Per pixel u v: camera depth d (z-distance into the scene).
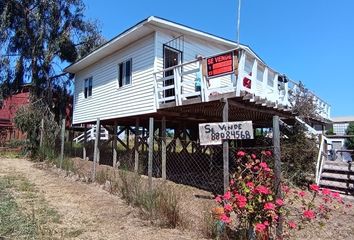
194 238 5.64
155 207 6.67
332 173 11.01
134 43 14.32
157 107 12.37
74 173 12.02
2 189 8.90
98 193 9.12
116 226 6.28
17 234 5.34
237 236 5.40
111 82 16.03
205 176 12.79
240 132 5.88
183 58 14.13
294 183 10.62
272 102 11.04
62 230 5.89
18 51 21.92
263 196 4.81
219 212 5.29
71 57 22.47
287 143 12.09
